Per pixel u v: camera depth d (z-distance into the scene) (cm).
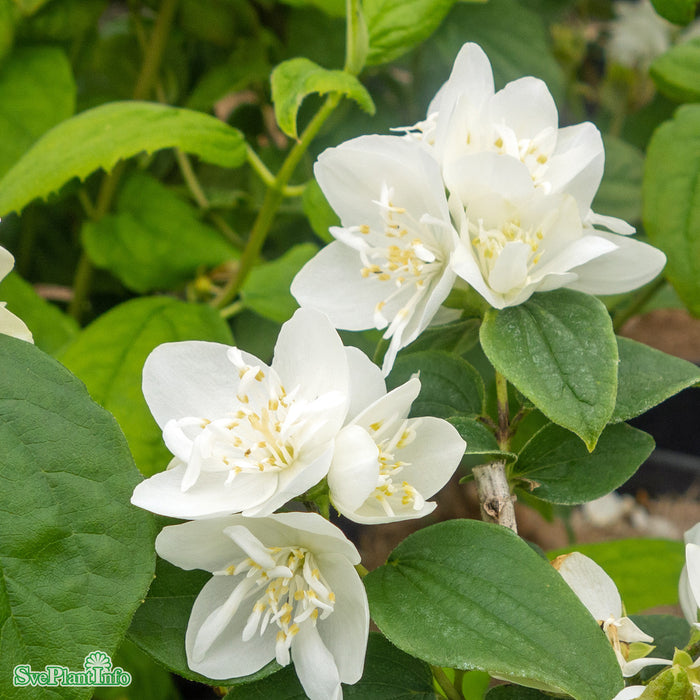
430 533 41
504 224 42
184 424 40
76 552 39
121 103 48
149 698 54
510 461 43
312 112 66
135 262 56
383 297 43
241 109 71
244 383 40
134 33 67
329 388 40
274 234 69
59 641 39
